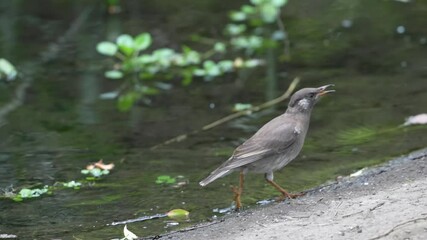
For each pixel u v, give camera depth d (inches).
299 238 322.3
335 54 643.5
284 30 703.1
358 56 636.1
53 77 610.2
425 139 478.9
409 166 413.4
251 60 636.1
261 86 587.8
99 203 413.4
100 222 390.3
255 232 339.3
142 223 385.7
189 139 502.0
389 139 484.4
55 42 677.9
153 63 631.8
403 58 624.1
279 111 542.6
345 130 504.7
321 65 621.9
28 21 720.3
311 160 461.4
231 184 434.9
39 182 442.0
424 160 423.2
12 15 732.7
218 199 413.7
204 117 536.4
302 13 740.7
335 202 364.5
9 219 396.2
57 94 579.8
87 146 493.7
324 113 534.3
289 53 650.2
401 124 507.8
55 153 481.7
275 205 378.6
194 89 589.9
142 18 730.8
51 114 544.4
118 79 610.9
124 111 550.9
